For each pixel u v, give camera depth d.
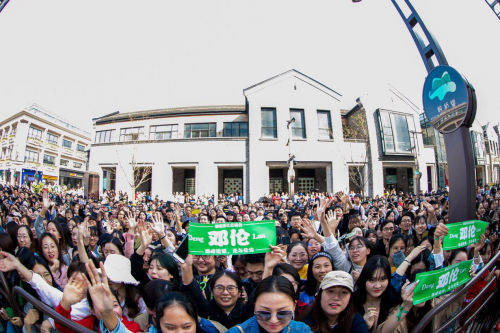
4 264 3.38
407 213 7.39
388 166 31.34
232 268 5.32
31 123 53.94
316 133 29.75
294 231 6.86
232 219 9.37
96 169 32.50
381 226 6.43
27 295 2.76
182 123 31.66
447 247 3.99
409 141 31.38
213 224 3.48
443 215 9.49
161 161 30.53
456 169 5.05
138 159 31.03
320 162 29.36
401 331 3.44
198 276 4.36
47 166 58.41
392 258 5.27
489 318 3.99
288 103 29.89
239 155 29.70
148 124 32.41
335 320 3.05
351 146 30.14
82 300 3.18
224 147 29.88
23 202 14.84
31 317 3.44
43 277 4.08
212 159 29.84
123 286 3.68
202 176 29.72
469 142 4.98
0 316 3.69
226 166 30.17
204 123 31.58
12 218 8.99
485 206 10.88
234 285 3.43
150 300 3.09
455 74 4.99
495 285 4.04
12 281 3.72
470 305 3.33
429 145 32.88
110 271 3.50
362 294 3.52
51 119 61.28
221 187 32.59
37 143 55.41
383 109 30.98
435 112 5.43
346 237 6.34
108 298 2.65
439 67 5.29
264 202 25.47
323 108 30.33
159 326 2.62
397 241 5.19
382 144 30.16
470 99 4.82
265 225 3.47
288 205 17.72
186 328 2.46
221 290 3.41
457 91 4.99
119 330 2.67
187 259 3.47
